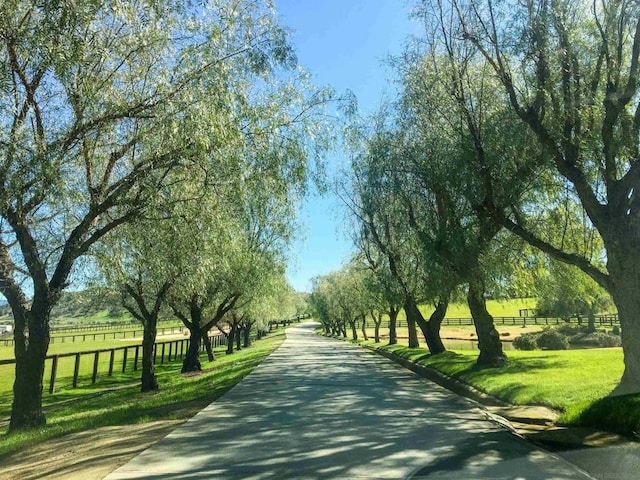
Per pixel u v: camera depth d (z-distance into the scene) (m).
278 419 10.26
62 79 9.20
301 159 12.65
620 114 10.71
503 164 12.99
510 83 11.59
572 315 56.44
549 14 11.10
